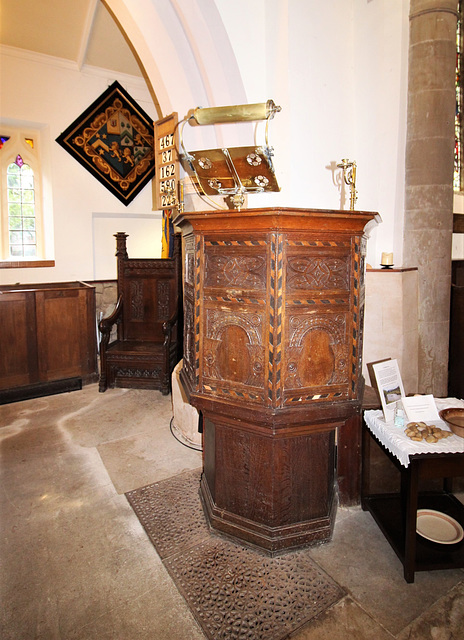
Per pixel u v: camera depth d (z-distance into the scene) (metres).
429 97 2.26
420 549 1.47
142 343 3.68
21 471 2.14
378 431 1.61
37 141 3.77
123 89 3.89
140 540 1.62
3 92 3.38
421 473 1.34
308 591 1.36
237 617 1.26
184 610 1.29
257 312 1.31
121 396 3.26
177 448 2.39
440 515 1.64
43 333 3.25
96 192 3.89
